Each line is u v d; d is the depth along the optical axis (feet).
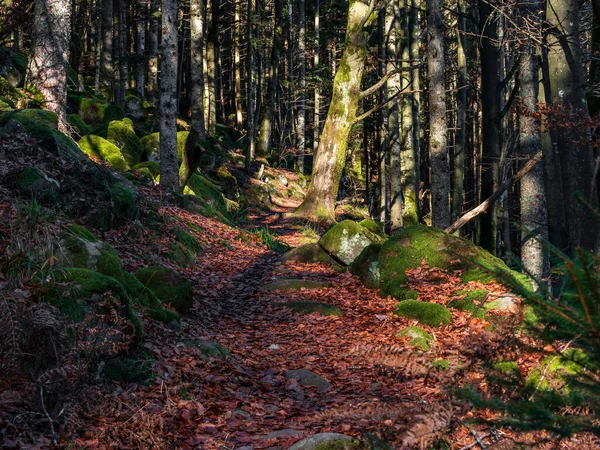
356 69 67.21
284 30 133.49
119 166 52.37
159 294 26.53
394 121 75.92
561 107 23.45
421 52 99.60
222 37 162.20
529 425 4.89
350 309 31.42
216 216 53.01
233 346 24.21
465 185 117.91
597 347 4.82
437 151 48.39
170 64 52.19
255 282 37.22
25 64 62.49
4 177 28.55
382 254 35.47
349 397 18.04
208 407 16.81
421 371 7.50
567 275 4.99
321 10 137.80
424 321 27.89
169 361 19.61
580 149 23.93
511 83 80.79
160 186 51.80
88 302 17.33
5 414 13.08
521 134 35.24
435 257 34.24
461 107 71.51
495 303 27.61
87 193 32.53
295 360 22.81
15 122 34.17
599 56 32.14
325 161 67.87
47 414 13.09
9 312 14.02
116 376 16.89
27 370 14.38
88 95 79.92
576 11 24.93
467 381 7.06
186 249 38.45
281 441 14.55
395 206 74.64
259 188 94.53
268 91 131.95
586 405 5.04
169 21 51.78
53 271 17.84
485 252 35.01
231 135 131.95
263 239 51.26
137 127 84.17
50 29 50.21
